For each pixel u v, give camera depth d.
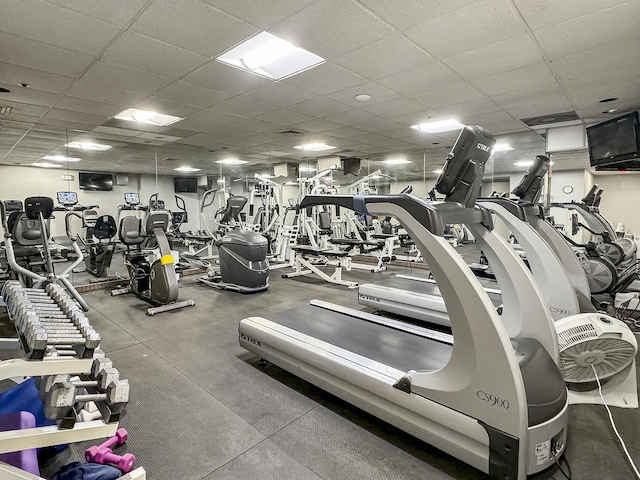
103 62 2.99
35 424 1.46
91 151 6.02
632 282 3.69
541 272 2.48
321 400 2.17
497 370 1.41
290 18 2.34
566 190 6.28
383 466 1.61
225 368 2.60
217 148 7.04
